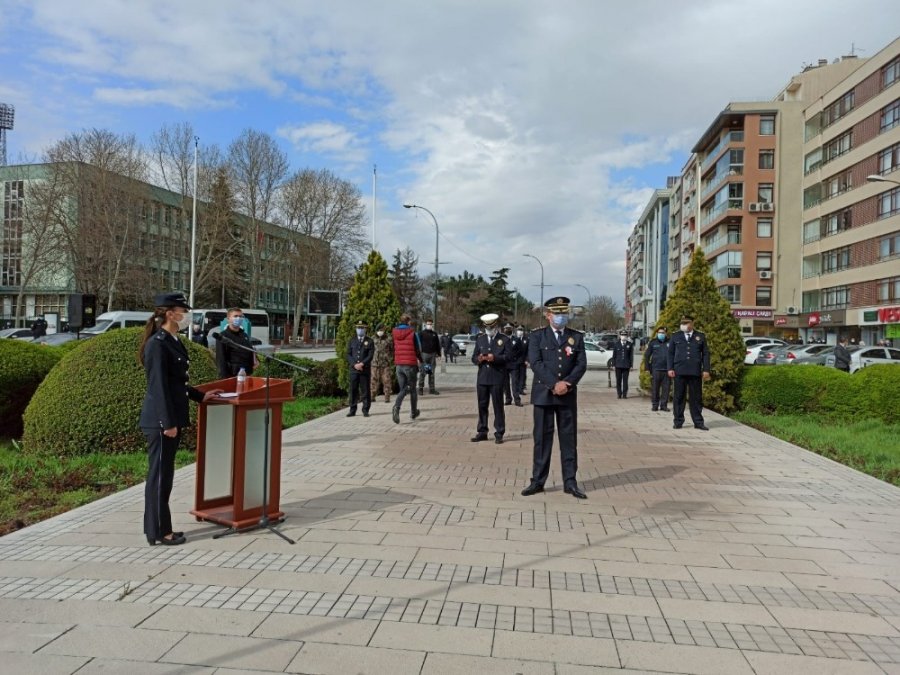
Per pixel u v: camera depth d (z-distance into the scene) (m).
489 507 6.48
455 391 19.77
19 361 10.02
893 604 4.31
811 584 4.63
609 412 14.97
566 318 7.14
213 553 5.05
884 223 42.44
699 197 68.12
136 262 47.81
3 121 70.25
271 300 81.62
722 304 15.21
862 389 13.59
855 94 46.16
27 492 6.93
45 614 3.97
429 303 82.25
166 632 3.76
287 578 4.57
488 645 3.65
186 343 9.66
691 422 13.17
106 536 5.45
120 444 8.62
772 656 3.60
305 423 12.29
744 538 5.63
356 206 66.19
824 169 50.59
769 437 11.24
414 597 4.27
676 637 3.79
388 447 9.78
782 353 32.22
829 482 7.84
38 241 43.78
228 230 53.81
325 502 6.56
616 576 4.70
